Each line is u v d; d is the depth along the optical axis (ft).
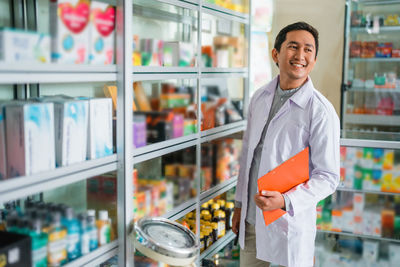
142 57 6.64
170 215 7.59
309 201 6.57
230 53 10.25
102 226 5.90
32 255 4.83
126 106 5.96
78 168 5.25
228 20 9.99
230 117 10.35
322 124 6.81
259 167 7.34
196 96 8.41
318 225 10.78
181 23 8.41
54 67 4.75
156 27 8.77
